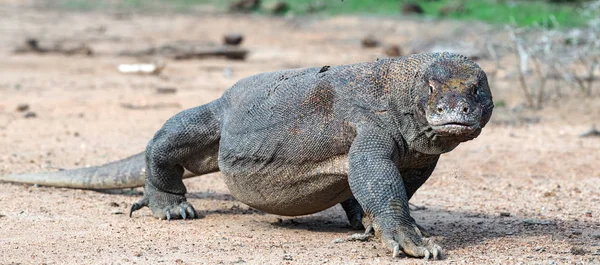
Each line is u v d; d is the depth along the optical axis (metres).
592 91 33.28
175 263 11.71
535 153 22.80
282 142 13.25
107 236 13.51
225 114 14.82
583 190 18.58
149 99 32.72
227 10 73.56
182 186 15.49
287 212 13.98
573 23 50.88
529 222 14.89
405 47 48.44
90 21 64.69
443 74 11.75
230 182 14.35
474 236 13.61
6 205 15.88
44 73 39.62
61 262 11.76
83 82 37.09
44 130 26.08
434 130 11.66
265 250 12.59
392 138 12.38
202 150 15.17
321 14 67.38
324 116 12.86
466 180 19.80
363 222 13.73
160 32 59.03
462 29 52.56
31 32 56.88
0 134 25.05
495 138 25.30
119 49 49.16
